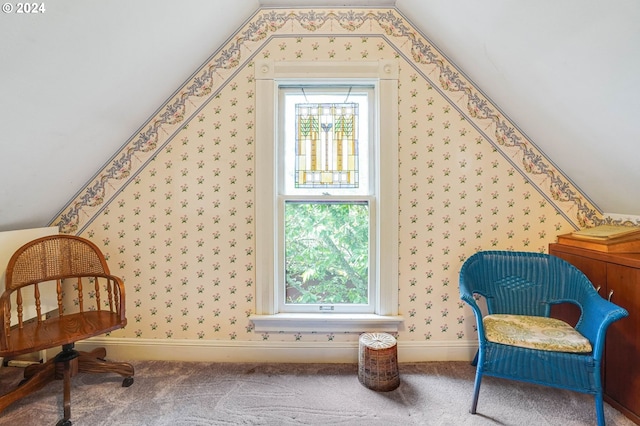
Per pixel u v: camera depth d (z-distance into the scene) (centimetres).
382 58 175
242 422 131
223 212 179
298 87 183
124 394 149
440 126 175
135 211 179
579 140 147
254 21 176
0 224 154
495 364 130
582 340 123
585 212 176
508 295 161
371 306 183
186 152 178
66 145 143
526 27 120
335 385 156
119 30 118
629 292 129
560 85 129
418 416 134
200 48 165
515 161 175
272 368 173
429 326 179
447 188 176
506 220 176
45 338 129
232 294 180
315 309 184
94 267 165
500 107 173
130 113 162
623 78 106
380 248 176
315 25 176
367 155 183
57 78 113
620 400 132
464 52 161
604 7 92
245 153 178
